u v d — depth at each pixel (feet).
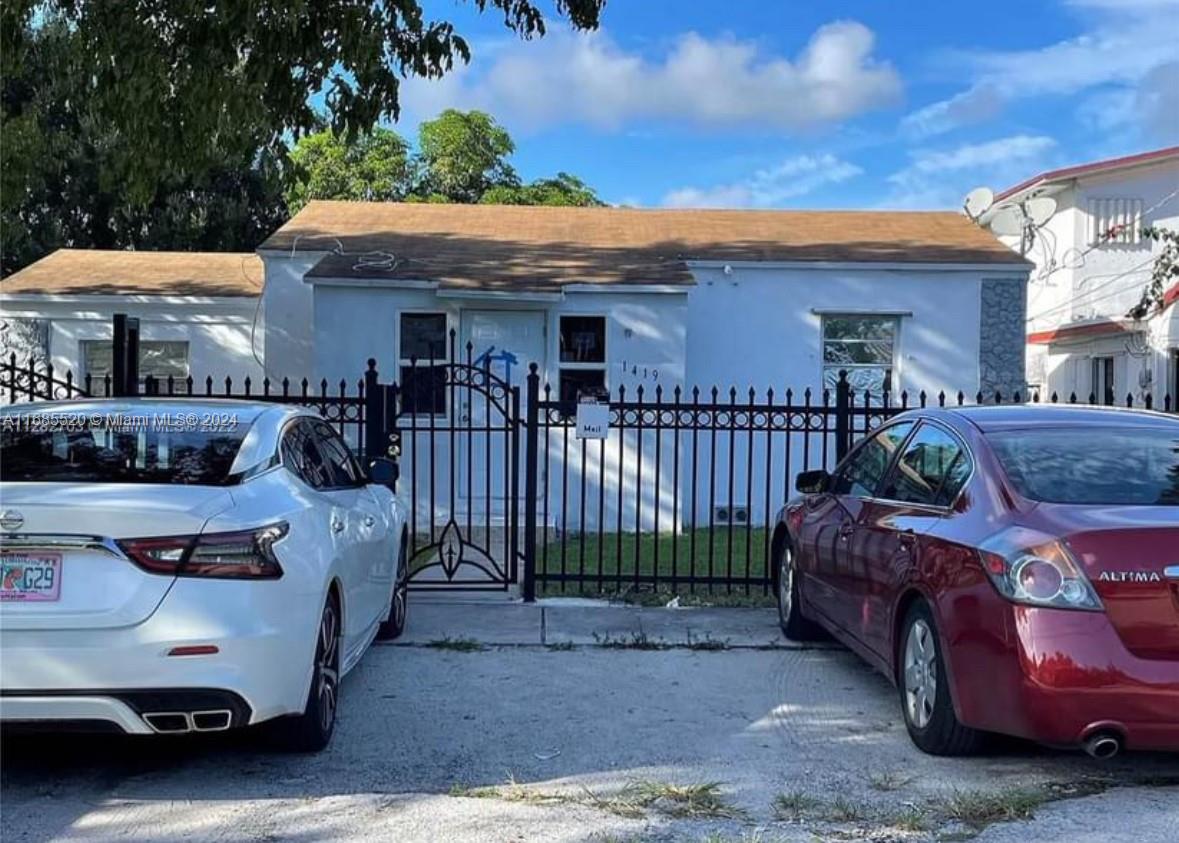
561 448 42.45
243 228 92.84
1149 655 13.96
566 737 17.66
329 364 42.06
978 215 56.65
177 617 13.82
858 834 13.69
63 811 14.32
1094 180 65.62
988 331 46.29
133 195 31.22
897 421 21.35
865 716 18.86
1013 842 13.38
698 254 46.75
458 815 14.25
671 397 42.86
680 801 14.79
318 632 15.84
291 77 29.14
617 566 30.50
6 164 36.35
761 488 45.47
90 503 13.98
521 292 41.14
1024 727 14.34
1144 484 16.15
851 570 19.98
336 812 14.33
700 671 21.85
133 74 28.12
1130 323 55.06
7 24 27.32
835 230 53.01
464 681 20.98
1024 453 16.87
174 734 16.22
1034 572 14.39
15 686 13.53
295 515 15.83
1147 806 14.58
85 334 55.98
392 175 100.78
